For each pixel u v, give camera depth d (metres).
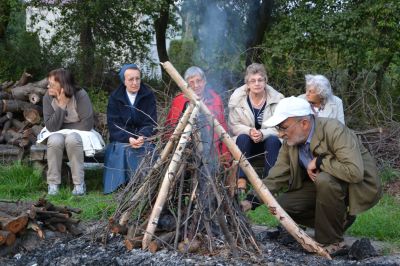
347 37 9.88
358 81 9.94
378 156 8.50
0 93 8.28
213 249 4.20
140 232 4.39
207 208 4.30
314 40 10.05
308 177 4.94
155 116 6.86
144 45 13.29
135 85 6.76
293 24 10.09
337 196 4.60
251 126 6.83
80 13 12.02
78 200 6.56
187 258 4.08
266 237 5.02
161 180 4.45
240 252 4.23
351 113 9.43
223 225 4.23
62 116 7.02
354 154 4.52
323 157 4.62
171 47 14.88
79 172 6.95
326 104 6.46
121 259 4.12
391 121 9.09
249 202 4.74
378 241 5.39
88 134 7.07
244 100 6.89
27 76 8.59
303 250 4.65
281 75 10.02
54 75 7.03
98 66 12.73
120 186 6.66
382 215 6.12
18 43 13.11
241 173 4.98
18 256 4.57
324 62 9.92
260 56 10.73
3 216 4.80
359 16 9.88
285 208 4.95
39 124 8.14
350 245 5.08
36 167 7.43
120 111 6.82
